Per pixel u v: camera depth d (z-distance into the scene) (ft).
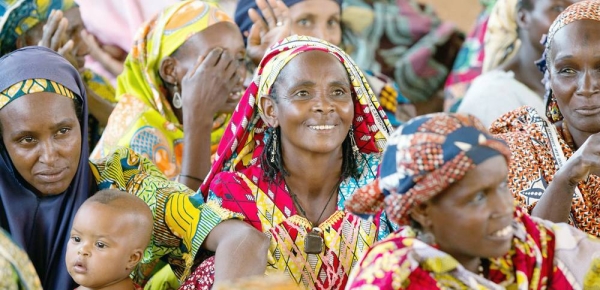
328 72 13.35
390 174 10.11
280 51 13.88
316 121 13.25
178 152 18.61
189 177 16.78
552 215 13.03
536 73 21.21
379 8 25.05
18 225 13.51
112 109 20.51
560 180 12.87
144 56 19.20
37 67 13.35
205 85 17.22
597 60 14.07
